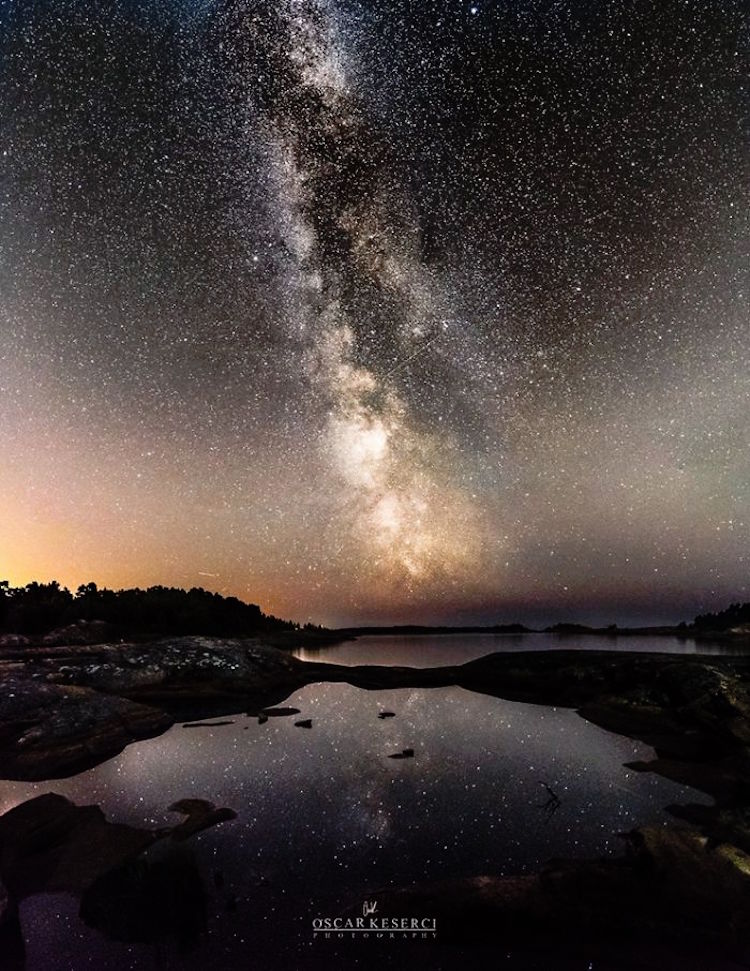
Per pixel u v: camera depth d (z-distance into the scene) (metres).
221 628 42.88
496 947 6.52
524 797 11.25
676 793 11.41
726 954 6.39
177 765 13.45
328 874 8.21
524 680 23.47
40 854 8.88
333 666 27.89
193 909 7.30
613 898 7.36
